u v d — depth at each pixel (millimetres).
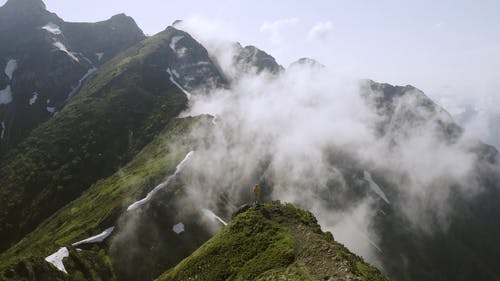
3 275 74000
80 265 105000
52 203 196500
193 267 61438
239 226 65375
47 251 114812
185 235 125438
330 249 52000
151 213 129250
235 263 57625
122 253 115312
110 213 128500
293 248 55812
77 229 129375
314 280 46094
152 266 114125
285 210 68312
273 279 49188
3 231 184750
